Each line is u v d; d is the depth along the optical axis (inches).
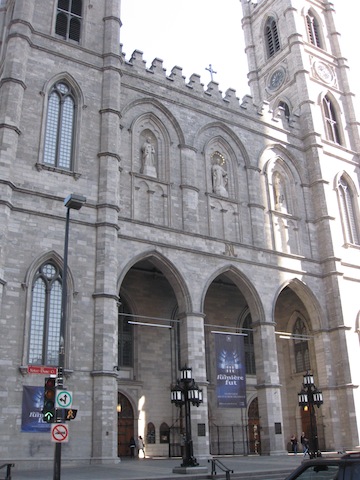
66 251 983.6
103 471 1111.6
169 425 1775.3
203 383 1549.0
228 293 2084.2
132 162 1710.1
